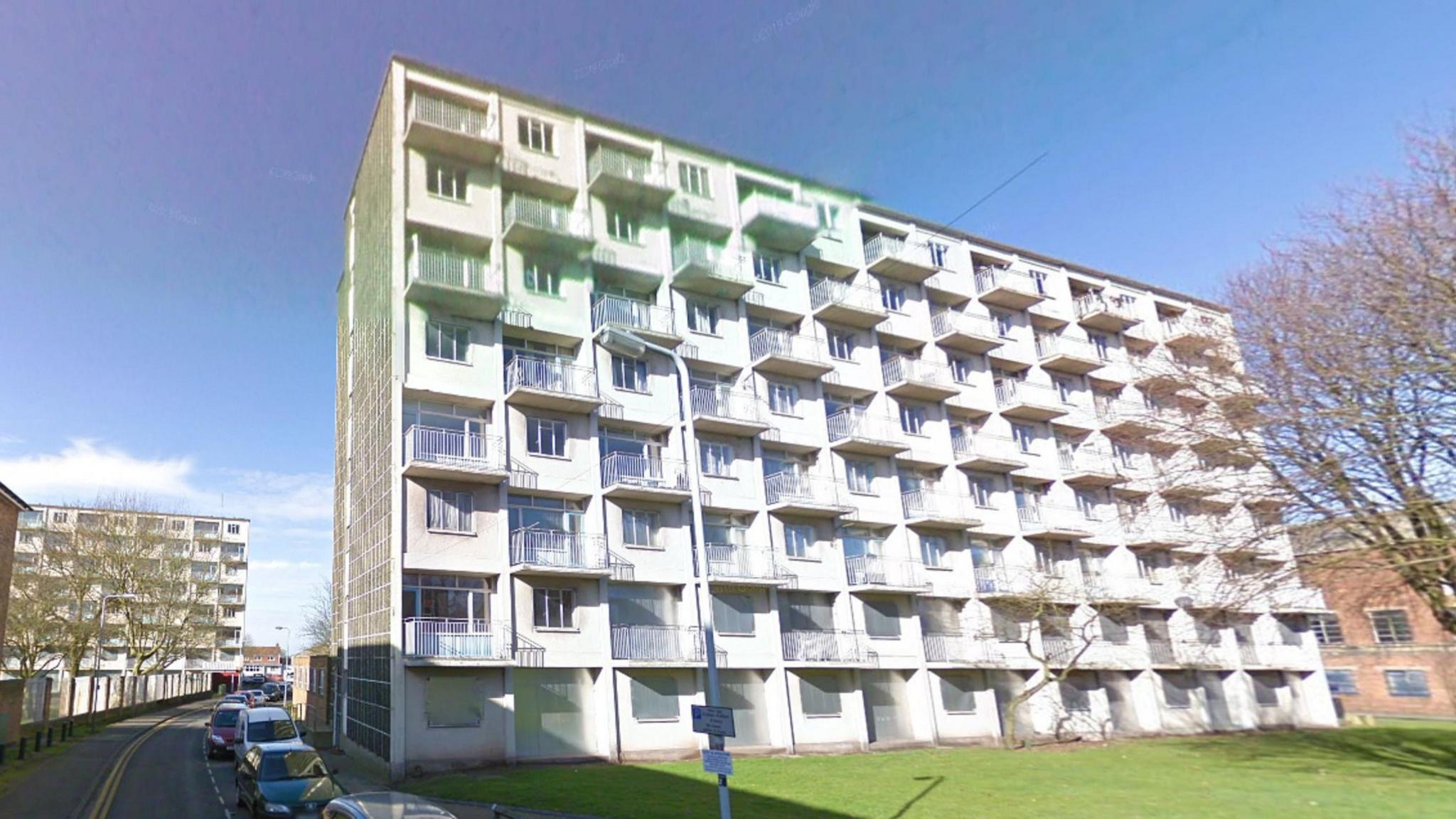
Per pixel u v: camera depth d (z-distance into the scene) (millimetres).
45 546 50656
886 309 37469
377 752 25531
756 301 33875
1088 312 44156
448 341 27594
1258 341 22344
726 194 34375
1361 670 48719
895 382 36438
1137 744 33219
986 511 37625
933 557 35594
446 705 24625
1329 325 20609
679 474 29891
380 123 31578
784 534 32000
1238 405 22781
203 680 85250
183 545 60656
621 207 31906
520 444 27734
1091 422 42344
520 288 29141
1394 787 21344
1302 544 21297
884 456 35312
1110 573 40469
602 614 27500
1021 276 42094
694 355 31781
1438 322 18516
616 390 29922
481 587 26250
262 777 17562
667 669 28422
